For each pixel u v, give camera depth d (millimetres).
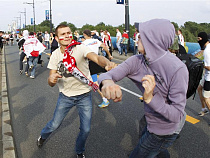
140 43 1542
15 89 6516
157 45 1450
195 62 2637
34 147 3223
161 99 1380
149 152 1763
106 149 3154
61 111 2635
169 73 1450
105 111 4605
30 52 7484
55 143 3326
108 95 1278
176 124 1604
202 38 3768
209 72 3592
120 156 2986
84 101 2562
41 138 3057
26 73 8266
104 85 1371
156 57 1478
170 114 1386
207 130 3709
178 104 1412
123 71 1629
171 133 1624
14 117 4363
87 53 2277
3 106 4895
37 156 2998
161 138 1667
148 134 1730
